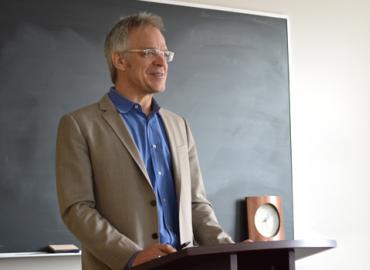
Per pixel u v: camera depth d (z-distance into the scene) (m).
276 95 4.71
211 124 4.48
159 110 2.51
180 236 2.29
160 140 2.44
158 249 1.99
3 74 3.95
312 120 4.82
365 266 4.83
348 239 4.81
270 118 4.66
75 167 2.29
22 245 3.86
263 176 4.59
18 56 3.99
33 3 4.06
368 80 5.03
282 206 4.59
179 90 4.41
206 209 2.48
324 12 4.98
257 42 4.69
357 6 5.08
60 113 4.05
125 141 2.34
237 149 4.54
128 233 2.26
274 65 4.73
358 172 4.91
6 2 4.01
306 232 4.70
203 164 4.42
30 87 4.00
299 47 4.87
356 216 4.85
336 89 4.93
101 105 2.43
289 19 4.85
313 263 4.68
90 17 4.20
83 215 2.21
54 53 4.08
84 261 2.35
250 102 4.62
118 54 2.46
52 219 3.95
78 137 2.33
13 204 3.88
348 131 4.91
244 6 4.72
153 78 2.40
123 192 2.29
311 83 4.86
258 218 4.43
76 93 4.10
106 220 2.22
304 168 4.75
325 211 4.77
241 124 4.57
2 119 3.91
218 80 4.53
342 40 5.00
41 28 4.07
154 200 2.29
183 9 4.48
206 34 4.53
